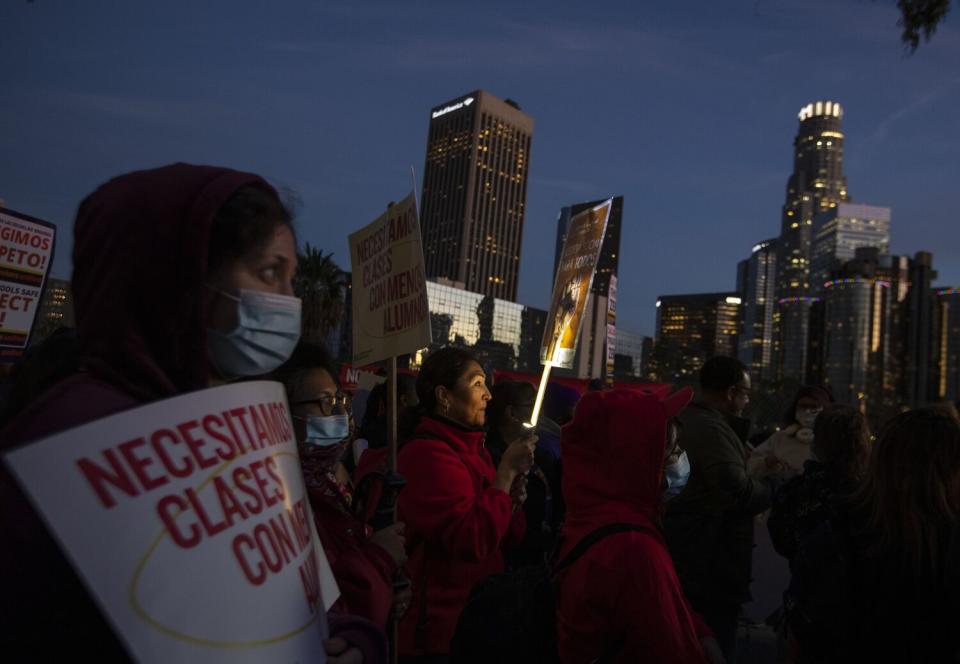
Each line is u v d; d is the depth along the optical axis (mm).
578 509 2191
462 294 128250
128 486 832
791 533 3541
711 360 4539
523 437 3041
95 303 1006
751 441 9586
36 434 860
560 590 2107
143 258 1011
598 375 12070
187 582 854
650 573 1938
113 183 1091
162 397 979
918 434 2359
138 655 779
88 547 777
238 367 1154
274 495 1047
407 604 2191
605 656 1948
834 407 3611
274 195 1215
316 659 1030
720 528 4043
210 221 1042
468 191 198625
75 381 937
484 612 2193
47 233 4484
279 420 1150
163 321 1010
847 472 3432
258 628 925
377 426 4848
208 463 937
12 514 804
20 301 4305
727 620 4070
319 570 1176
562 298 3389
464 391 3115
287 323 1181
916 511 2311
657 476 2158
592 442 2193
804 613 2568
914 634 2295
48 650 800
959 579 2223
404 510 2811
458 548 2736
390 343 2525
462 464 2965
